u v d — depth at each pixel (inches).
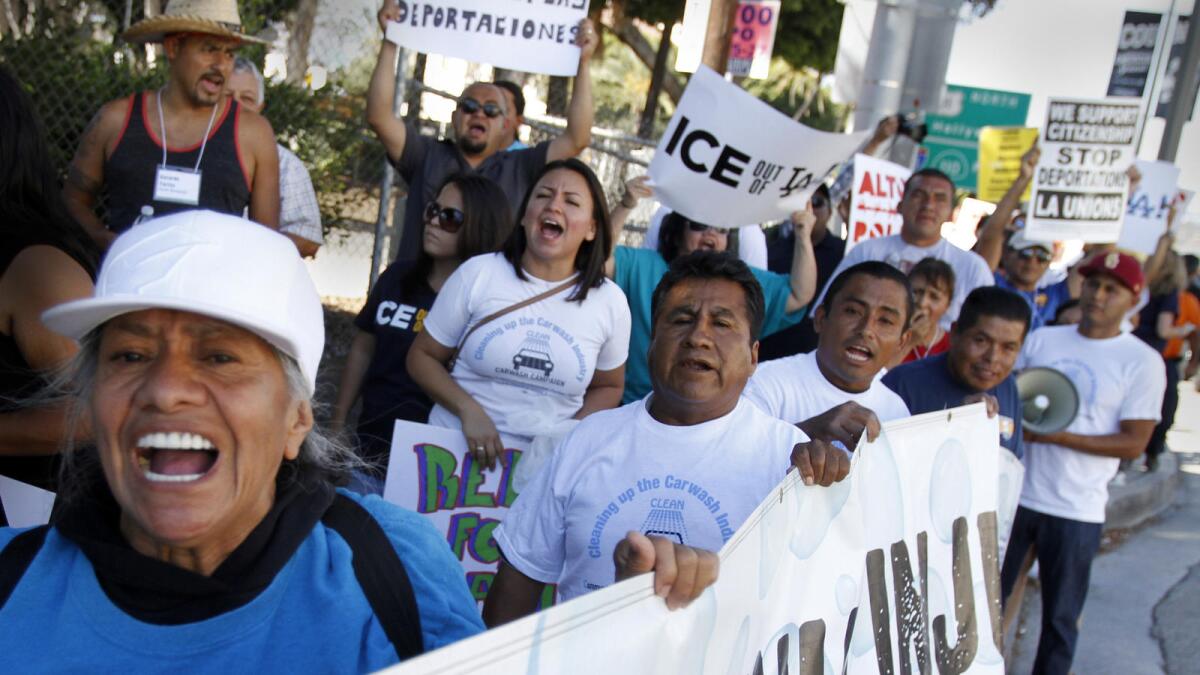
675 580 66.8
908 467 109.7
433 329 151.3
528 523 102.4
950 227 468.4
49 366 93.7
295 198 212.2
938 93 341.4
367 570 65.7
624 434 100.0
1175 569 309.0
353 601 64.6
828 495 92.4
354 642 64.6
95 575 61.7
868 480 100.8
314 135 312.7
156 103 173.2
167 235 59.6
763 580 80.1
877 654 101.9
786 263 286.2
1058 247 433.7
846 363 132.1
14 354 94.2
